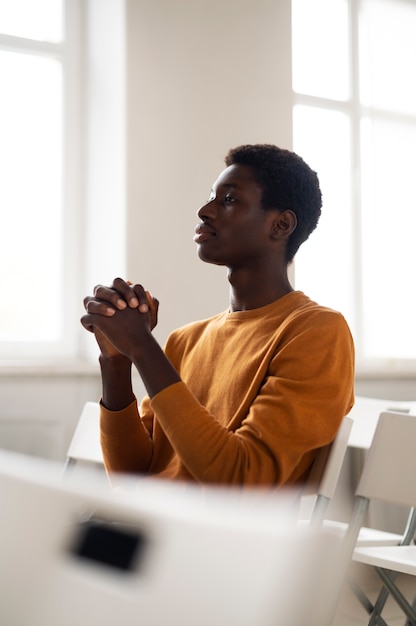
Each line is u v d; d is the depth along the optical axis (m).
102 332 1.32
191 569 0.27
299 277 3.90
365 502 1.37
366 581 3.19
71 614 0.29
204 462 1.20
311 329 1.29
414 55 4.21
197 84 3.37
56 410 3.10
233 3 3.47
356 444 2.47
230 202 1.42
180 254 3.29
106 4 3.34
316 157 3.96
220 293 3.36
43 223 3.40
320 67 4.00
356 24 4.09
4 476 0.31
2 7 3.37
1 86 3.36
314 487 1.28
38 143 3.41
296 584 0.27
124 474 1.45
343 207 4.02
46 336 3.39
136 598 0.27
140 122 3.24
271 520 0.27
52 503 0.30
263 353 1.33
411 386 3.79
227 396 1.34
